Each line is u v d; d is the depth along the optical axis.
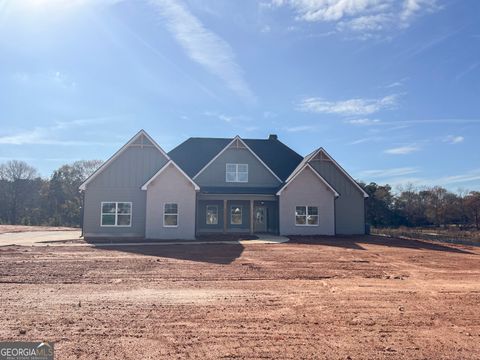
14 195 60.00
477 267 14.42
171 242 21.64
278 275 11.98
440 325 7.12
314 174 27.33
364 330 6.76
